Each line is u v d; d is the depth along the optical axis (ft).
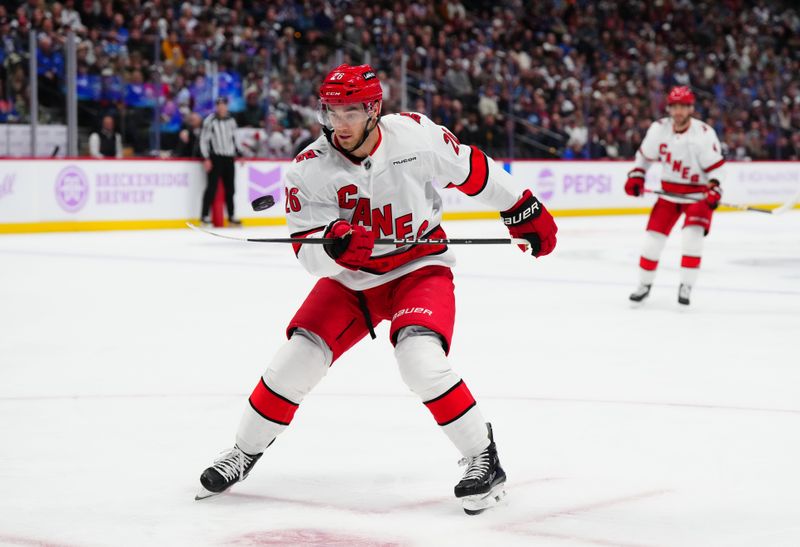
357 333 13.41
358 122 11.97
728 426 16.93
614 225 67.46
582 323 28.50
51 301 32.32
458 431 12.55
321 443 15.88
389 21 78.48
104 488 13.53
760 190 84.79
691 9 98.22
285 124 67.51
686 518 12.31
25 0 64.18
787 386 20.25
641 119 83.56
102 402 18.67
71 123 58.95
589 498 13.11
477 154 13.16
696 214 31.14
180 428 16.79
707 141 31.19
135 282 37.11
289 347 13.01
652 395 19.35
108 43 61.87
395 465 14.67
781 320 29.25
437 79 75.92
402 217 12.82
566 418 17.47
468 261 45.34
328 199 12.52
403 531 11.85
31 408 18.19
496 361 22.84
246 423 13.15
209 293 34.40
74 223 57.62
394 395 19.21
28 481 13.82
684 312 30.78
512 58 79.05
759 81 90.53
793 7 106.22
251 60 66.18
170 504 12.89
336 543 11.43
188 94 64.34
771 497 13.15
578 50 89.51
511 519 12.28
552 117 78.79
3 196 55.11
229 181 61.77
